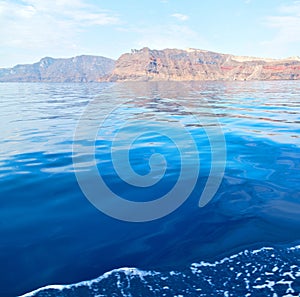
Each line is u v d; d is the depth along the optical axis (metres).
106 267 3.09
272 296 2.57
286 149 7.77
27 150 8.00
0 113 16.39
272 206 4.55
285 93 35.06
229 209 4.46
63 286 2.79
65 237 3.68
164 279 2.85
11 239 3.64
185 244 3.52
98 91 45.19
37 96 33.88
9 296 2.68
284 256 3.19
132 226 3.96
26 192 5.12
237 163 6.64
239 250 3.35
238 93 35.06
